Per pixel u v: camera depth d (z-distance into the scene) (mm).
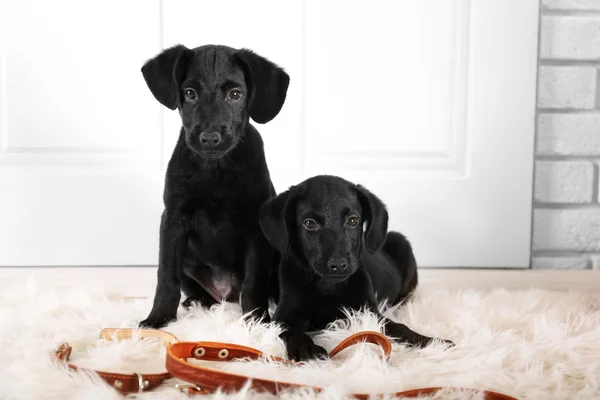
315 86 1717
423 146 1737
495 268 1751
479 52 1713
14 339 1170
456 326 1220
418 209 1736
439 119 1732
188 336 1174
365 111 1728
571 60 1741
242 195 1330
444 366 1059
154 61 1318
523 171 1733
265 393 995
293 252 1245
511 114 1724
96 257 1726
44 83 1698
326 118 1725
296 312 1234
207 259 1374
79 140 1713
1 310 1296
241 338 1144
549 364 1088
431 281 1604
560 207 1758
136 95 1709
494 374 1030
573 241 1758
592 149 1754
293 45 1709
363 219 1262
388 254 1424
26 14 1684
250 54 1329
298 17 1704
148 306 1354
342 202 1221
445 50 1719
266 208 1257
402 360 1109
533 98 1722
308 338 1159
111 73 1702
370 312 1205
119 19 1692
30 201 1706
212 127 1267
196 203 1336
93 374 1013
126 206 1719
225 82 1300
